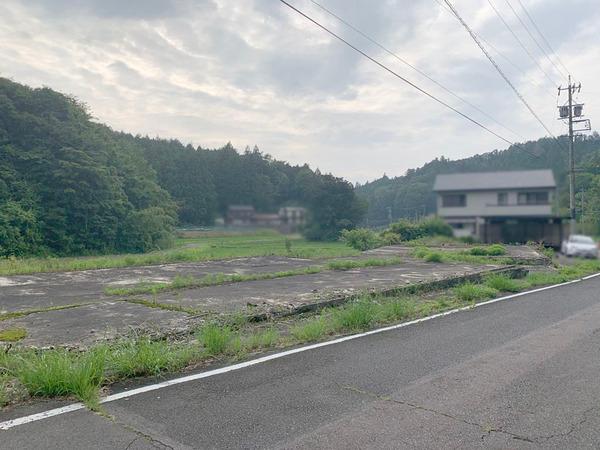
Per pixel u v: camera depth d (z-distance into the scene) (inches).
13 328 208.4
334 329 225.1
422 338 209.3
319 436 108.0
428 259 613.9
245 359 172.4
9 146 1304.1
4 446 101.0
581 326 238.4
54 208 1299.2
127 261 538.6
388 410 124.0
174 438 106.3
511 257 653.3
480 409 124.6
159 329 204.8
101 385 141.7
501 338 209.9
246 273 446.0
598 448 102.5
